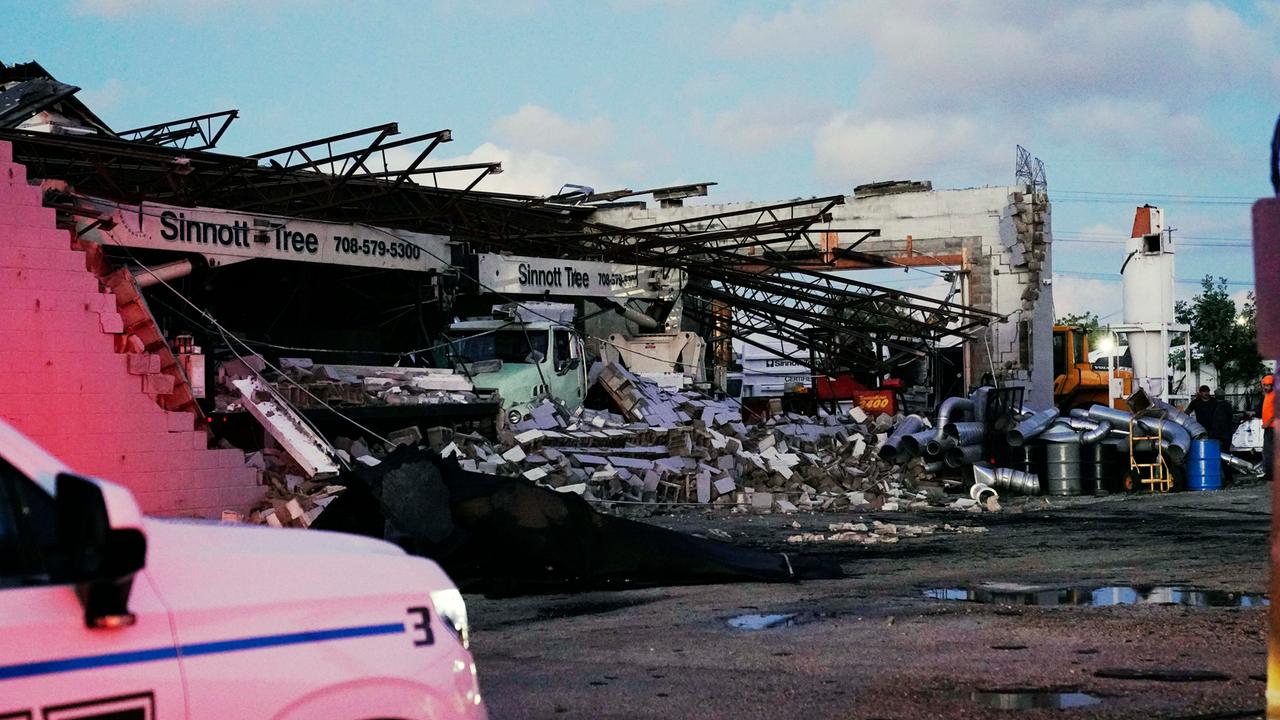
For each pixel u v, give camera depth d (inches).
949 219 1595.7
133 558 98.4
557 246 1210.6
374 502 435.8
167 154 839.1
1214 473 909.8
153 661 106.3
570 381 952.9
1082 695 242.8
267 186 948.6
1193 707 231.0
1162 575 430.9
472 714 132.3
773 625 337.1
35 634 100.0
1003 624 324.2
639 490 781.3
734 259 1298.0
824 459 957.2
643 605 386.0
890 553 527.2
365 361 1037.8
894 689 251.9
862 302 1396.4
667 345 1235.2
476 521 422.3
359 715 120.6
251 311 1013.8
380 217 1014.4
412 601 129.3
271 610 116.2
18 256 523.8
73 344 539.5
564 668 285.9
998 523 673.0
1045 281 1598.2
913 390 1482.5
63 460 534.0
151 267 776.9
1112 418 926.4
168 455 568.4
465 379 882.8
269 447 672.4
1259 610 342.3
